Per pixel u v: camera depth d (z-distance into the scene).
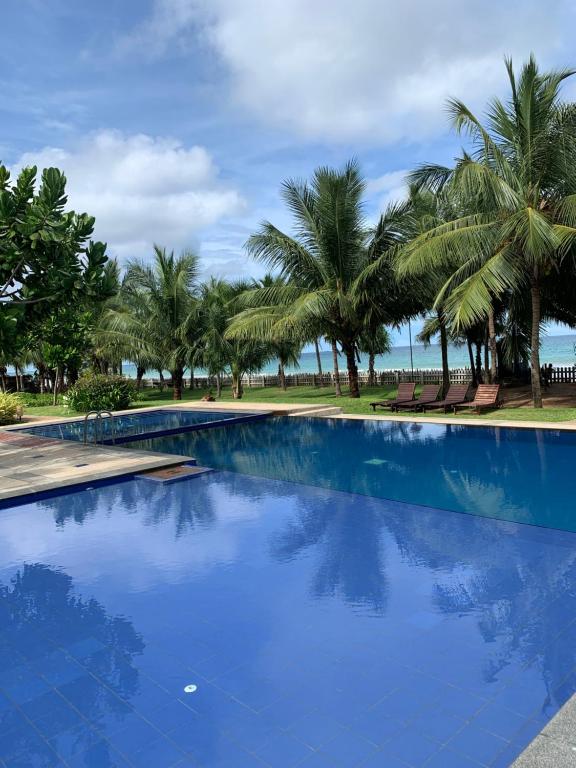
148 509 7.84
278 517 7.23
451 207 17.59
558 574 5.05
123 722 3.26
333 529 6.65
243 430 14.96
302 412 16.80
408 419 14.18
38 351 32.41
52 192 11.09
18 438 14.52
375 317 20.56
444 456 10.57
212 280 30.48
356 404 19.08
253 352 26.95
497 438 11.78
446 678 3.51
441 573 5.19
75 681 3.71
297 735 3.06
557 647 3.82
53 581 5.45
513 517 6.87
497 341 23.05
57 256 11.74
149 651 4.05
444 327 19.73
